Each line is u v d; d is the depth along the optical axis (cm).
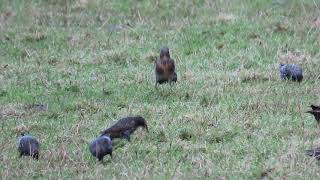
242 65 3950
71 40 4494
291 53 4134
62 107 3409
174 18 4778
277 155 2662
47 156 2766
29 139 2772
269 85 3584
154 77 3803
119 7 4956
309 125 2995
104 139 2670
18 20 4853
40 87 3753
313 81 3659
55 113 3319
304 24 4531
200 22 4662
